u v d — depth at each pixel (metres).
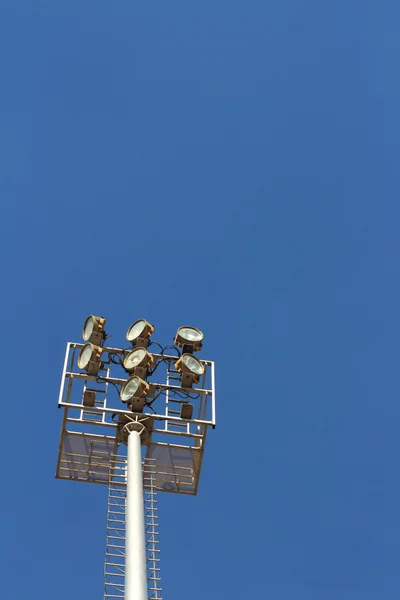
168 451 26.17
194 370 26.80
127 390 25.91
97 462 25.84
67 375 26.41
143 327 27.86
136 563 18.27
